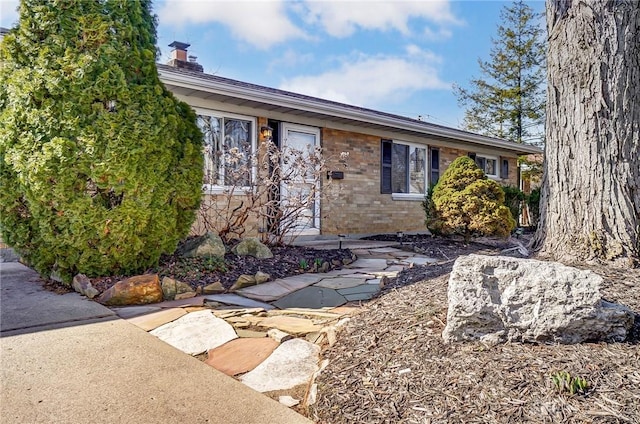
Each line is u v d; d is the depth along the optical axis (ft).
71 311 12.28
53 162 13.01
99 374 8.23
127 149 13.56
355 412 6.37
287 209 23.38
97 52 13.65
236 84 24.54
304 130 28.53
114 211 13.74
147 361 8.89
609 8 10.77
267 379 8.16
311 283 15.66
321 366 8.21
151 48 15.60
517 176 49.62
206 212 22.21
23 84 13.23
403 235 32.63
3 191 14.34
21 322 11.22
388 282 13.76
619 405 5.48
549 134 11.94
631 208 10.41
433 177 38.34
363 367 7.57
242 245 19.27
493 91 74.02
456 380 6.55
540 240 12.20
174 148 15.40
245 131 25.50
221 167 23.13
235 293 14.35
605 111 10.67
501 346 7.31
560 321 7.16
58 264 14.66
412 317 9.16
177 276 15.06
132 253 14.55
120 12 14.30
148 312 12.17
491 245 26.78
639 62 10.77
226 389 7.74
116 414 6.79
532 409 5.63
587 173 10.84
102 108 13.53
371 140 32.89
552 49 11.86
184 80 20.53
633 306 7.87
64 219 13.55
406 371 7.11
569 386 5.88
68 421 6.56
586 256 10.57
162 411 6.93
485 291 7.68
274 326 10.78
